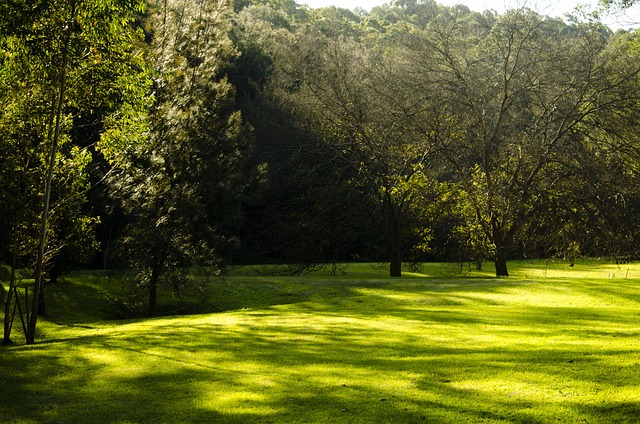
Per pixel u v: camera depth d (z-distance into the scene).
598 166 26.98
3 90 15.22
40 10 12.68
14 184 16.23
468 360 11.19
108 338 15.81
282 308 21.75
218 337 15.29
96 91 15.48
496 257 30.27
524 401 8.41
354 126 32.22
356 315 18.80
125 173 24.56
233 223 35.12
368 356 12.13
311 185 33.28
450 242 37.03
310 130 34.41
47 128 16.31
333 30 63.69
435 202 30.48
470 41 32.38
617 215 27.03
